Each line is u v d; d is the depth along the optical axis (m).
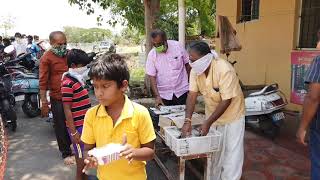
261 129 5.36
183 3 6.47
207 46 3.21
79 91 3.54
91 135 2.10
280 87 7.14
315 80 2.70
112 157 1.83
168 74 4.53
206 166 3.29
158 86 4.66
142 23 13.15
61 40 4.30
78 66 3.54
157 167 4.41
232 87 3.16
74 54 3.51
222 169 3.41
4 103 6.05
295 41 6.71
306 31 6.52
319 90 2.70
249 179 3.97
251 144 5.13
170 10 13.74
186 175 4.06
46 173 4.36
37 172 4.39
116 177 2.04
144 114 2.04
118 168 2.03
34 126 6.54
